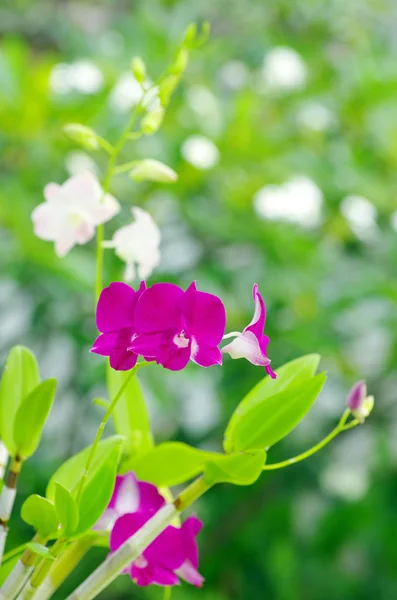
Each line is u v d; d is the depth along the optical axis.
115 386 1.62
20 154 3.22
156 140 3.34
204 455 1.55
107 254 3.03
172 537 1.52
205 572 3.52
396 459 3.64
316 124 3.72
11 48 3.27
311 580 3.62
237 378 3.21
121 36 4.12
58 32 4.55
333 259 3.36
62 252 1.62
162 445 1.57
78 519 1.48
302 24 4.66
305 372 1.57
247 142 3.33
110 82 3.36
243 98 3.35
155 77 3.69
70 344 3.30
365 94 3.76
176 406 3.43
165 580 1.52
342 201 3.50
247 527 3.57
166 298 1.46
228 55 4.04
